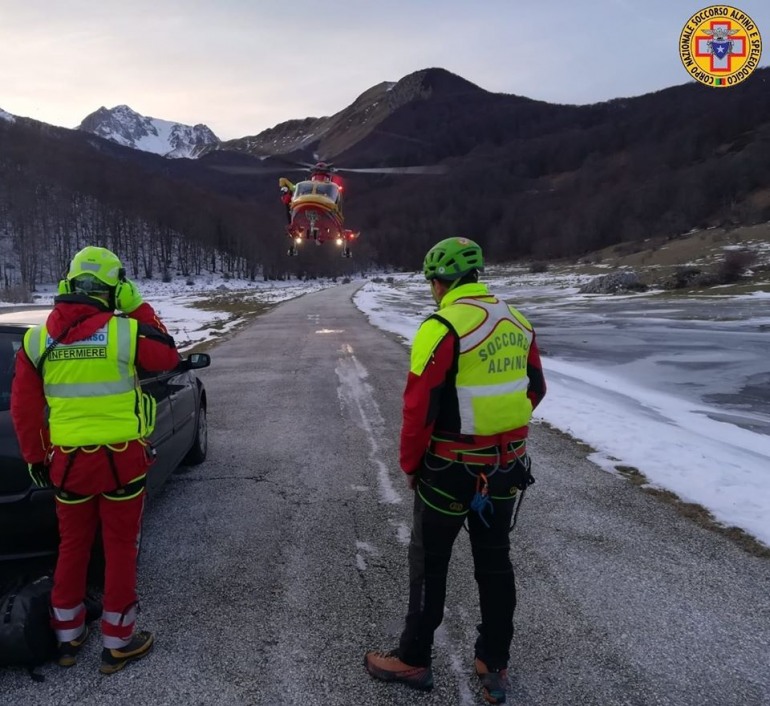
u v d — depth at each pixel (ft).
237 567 12.36
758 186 368.27
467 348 7.59
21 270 281.54
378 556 12.86
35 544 10.04
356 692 8.61
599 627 10.22
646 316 82.84
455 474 7.80
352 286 290.15
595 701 8.43
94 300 8.96
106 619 8.99
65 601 9.07
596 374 40.70
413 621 8.44
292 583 11.69
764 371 41.32
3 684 8.76
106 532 9.05
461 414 7.71
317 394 30.86
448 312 7.73
